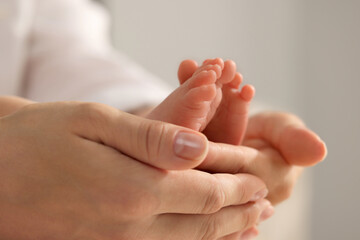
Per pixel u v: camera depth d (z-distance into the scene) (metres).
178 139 0.29
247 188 0.34
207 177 0.32
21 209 0.31
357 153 1.61
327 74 1.66
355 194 1.61
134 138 0.30
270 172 0.38
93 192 0.30
